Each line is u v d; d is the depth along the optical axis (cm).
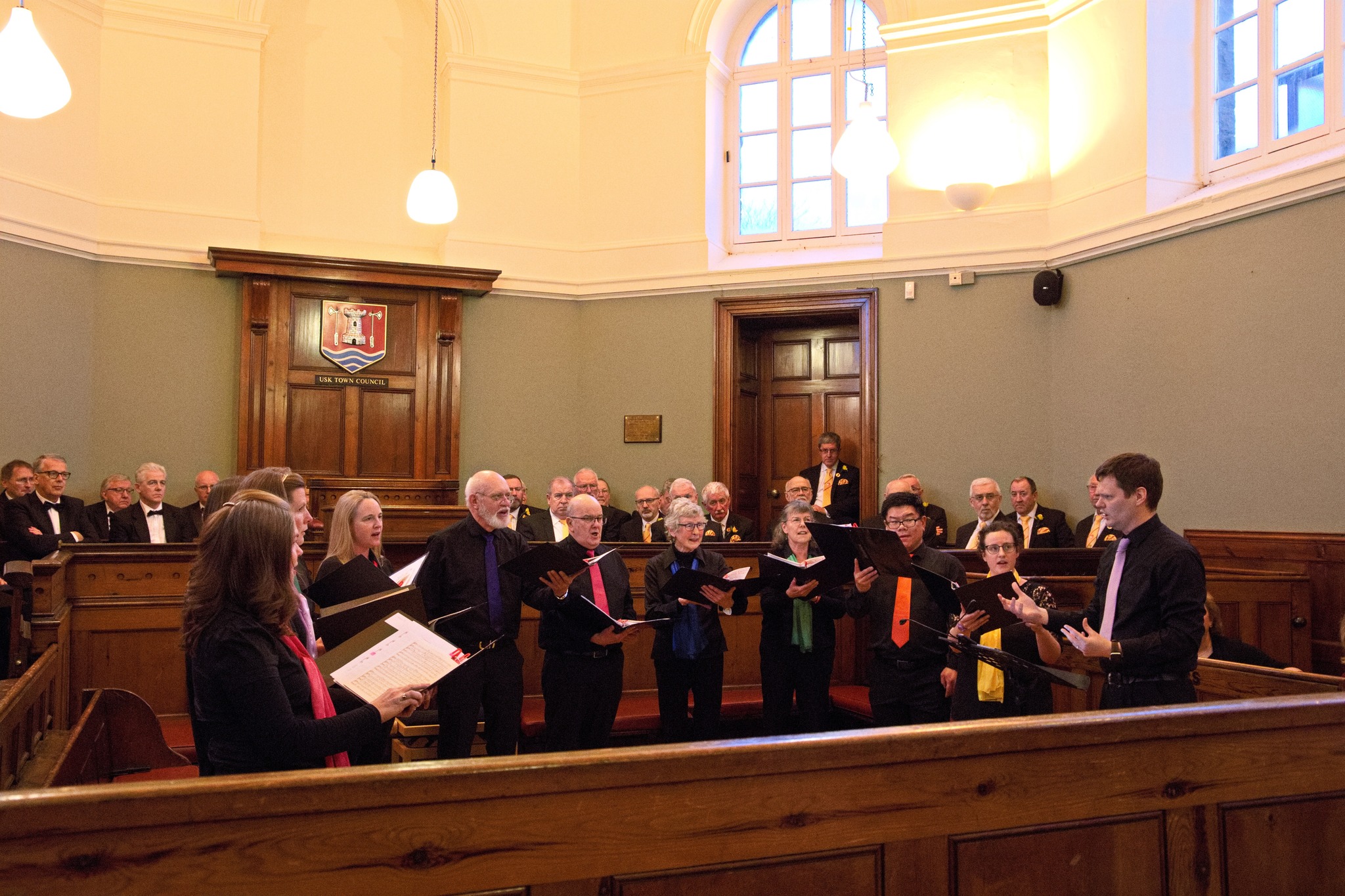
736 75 883
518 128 865
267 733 211
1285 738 240
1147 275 671
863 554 400
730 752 195
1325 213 560
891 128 794
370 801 173
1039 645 354
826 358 864
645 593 492
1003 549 384
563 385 870
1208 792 231
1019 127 758
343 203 841
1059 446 740
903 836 206
